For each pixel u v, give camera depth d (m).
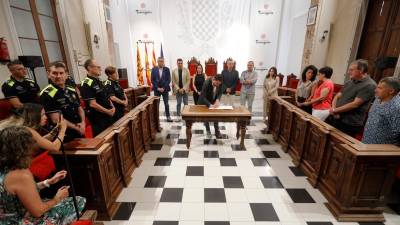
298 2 7.26
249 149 3.74
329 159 2.43
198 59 8.24
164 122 5.17
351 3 4.54
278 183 2.75
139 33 8.00
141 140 3.47
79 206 1.66
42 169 2.16
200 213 2.23
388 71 3.87
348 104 2.51
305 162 2.98
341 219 2.12
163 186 2.68
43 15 4.13
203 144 3.92
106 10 6.39
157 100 4.36
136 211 2.25
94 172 1.97
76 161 1.92
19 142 1.19
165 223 2.10
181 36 8.02
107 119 2.91
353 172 1.99
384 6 4.02
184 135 4.36
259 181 2.79
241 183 2.75
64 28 4.52
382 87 2.03
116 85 3.43
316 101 3.20
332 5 4.91
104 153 2.07
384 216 2.19
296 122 3.31
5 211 1.26
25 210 1.32
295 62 7.55
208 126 4.32
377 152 1.91
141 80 8.30
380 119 2.12
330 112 2.75
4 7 3.23
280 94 5.45
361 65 2.38
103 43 5.70
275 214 2.22
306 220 2.15
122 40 7.61
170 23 7.88
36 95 2.91
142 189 2.61
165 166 3.16
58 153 1.86
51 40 4.34
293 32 7.69
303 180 2.82
